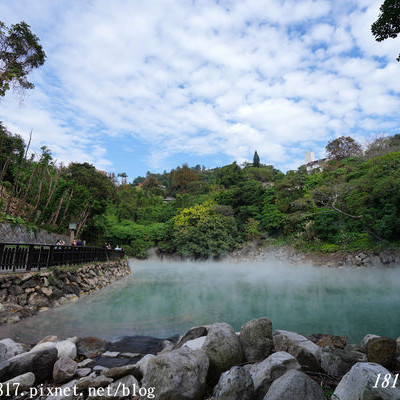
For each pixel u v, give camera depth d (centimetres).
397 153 1770
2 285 640
